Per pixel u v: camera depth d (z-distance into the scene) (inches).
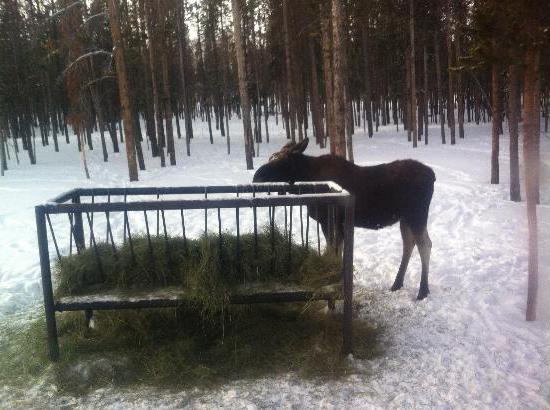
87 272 174.2
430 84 1403.8
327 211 208.5
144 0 1014.4
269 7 1210.6
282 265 176.4
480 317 196.2
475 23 182.1
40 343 176.1
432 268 258.7
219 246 171.5
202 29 1622.8
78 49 757.9
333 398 144.2
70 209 159.8
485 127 1339.8
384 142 1131.9
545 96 1067.9
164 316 181.5
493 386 147.7
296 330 183.3
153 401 145.4
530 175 182.7
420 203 215.5
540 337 177.5
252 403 141.8
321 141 1106.1
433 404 139.7
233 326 181.5
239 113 2325.3
